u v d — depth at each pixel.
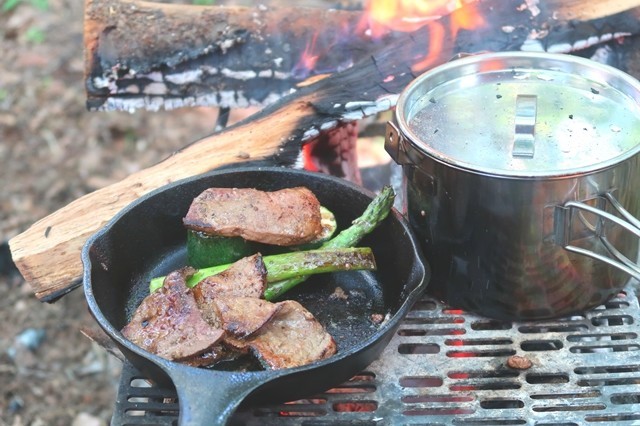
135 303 1.44
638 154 1.21
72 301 2.73
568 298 1.33
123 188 1.62
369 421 1.25
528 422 1.24
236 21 1.90
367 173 2.17
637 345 1.36
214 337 1.23
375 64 1.73
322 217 1.49
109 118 3.38
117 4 1.91
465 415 1.26
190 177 1.51
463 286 1.36
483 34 1.73
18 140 3.28
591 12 1.74
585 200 1.20
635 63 1.80
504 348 1.36
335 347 1.26
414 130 1.34
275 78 1.88
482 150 1.29
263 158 1.65
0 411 2.36
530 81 1.44
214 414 1.05
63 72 3.59
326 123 1.68
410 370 1.33
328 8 2.01
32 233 1.55
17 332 2.60
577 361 1.33
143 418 1.26
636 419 1.26
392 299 1.43
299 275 1.41
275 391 1.15
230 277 1.33
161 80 1.88
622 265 1.21
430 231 1.35
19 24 3.84
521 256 1.26
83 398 2.41
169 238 1.53
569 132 1.30
